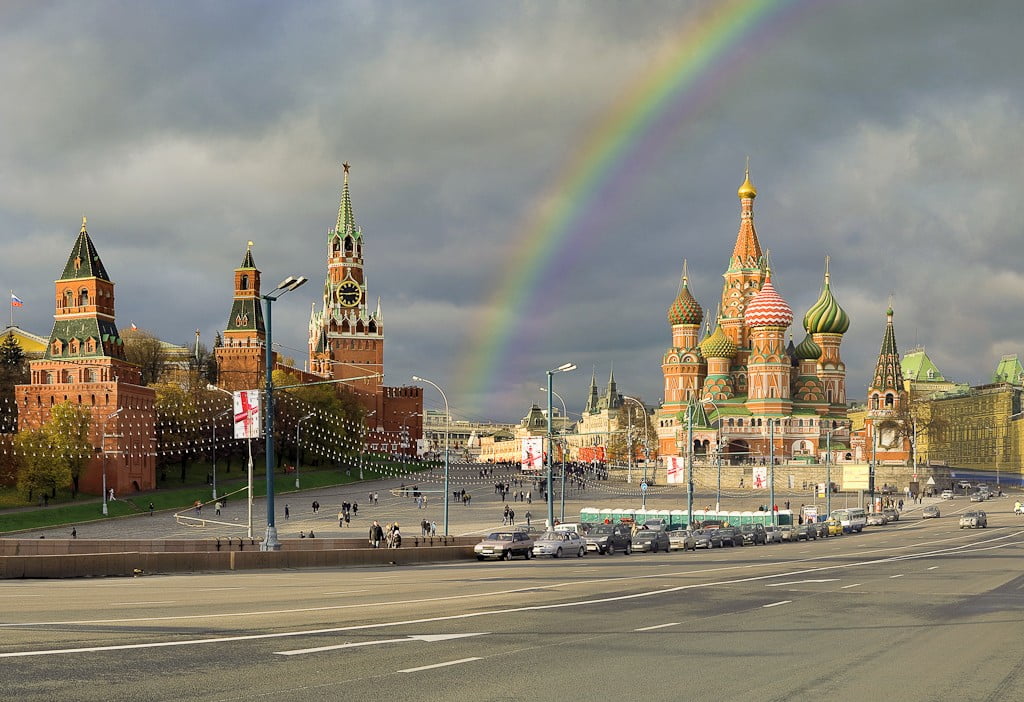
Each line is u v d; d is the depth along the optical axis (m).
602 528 81.88
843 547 88.69
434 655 22.78
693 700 18.50
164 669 19.77
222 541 72.81
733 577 49.59
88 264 172.38
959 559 66.69
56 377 168.62
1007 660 23.84
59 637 23.50
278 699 17.45
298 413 188.50
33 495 150.12
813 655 24.23
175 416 174.88
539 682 19.92
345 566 61.06
